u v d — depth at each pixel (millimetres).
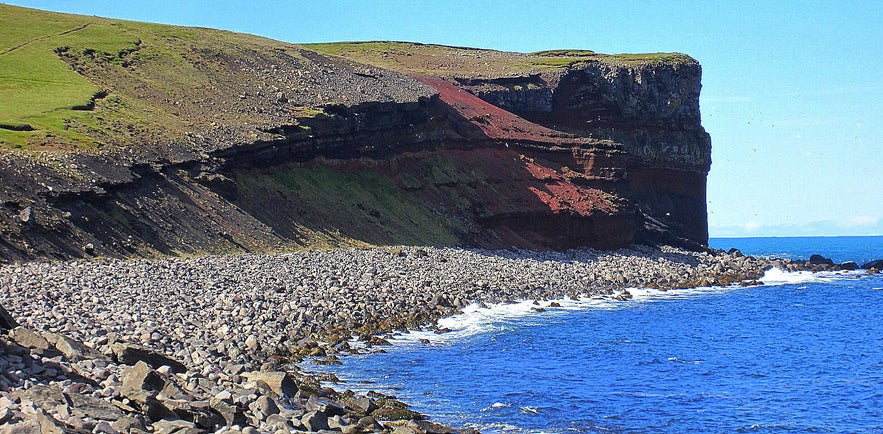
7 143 59000
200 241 59406
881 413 34312
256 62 97188
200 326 37000
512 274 70188
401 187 88875
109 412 20562
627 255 99875
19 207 50625
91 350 27016
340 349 39375
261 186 72562
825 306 70000
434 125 99125
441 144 98500
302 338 39719
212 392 24750
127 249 53906
